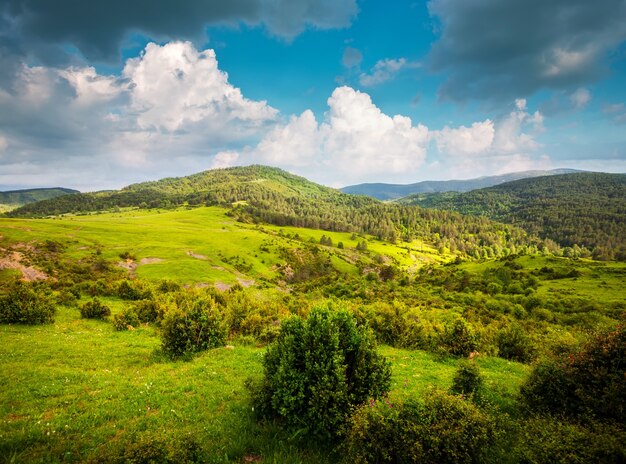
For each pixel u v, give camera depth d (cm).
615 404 980
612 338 1100
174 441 823
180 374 1614
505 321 4816
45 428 963
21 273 7088
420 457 772
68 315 3294
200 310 2247
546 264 12469
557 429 864
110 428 1008
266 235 18500
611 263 12162
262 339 2572
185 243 13225
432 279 12000
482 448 813
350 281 11244
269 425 1055
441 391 946
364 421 829
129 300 4841
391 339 2847
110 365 1800
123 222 17838
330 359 1032
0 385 1312
